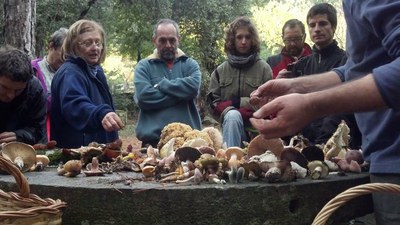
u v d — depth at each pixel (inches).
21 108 111.8
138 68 144.4
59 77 119.7
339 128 93.1
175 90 139.1
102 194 72.5
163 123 138.9
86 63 122.1
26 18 233.9
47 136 134.8
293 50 152.6
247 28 142.7
